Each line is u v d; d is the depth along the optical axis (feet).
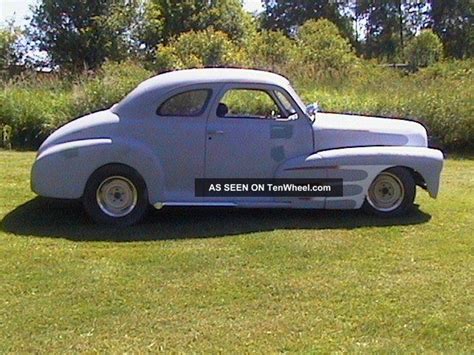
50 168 16.97
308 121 17.93
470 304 12.03
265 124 17.67
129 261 14.55
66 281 13.19
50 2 80.33
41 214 18.83
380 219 18.44
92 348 10.19
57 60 80.79
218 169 17.53
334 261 14.64
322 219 18.45
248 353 10.04
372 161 17.93
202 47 57.36
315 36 73.20
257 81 17.92
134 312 11.65
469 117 34.83
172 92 17.40
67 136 17.46
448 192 23.08
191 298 12.36
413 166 18.20
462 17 148.87
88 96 36.55
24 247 15.48
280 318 11.41
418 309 11.79
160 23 87.61
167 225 17.74
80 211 19.17
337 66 56.13
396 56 141.49
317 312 11.69
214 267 14.17
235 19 95.61
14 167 27.48
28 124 36.14
